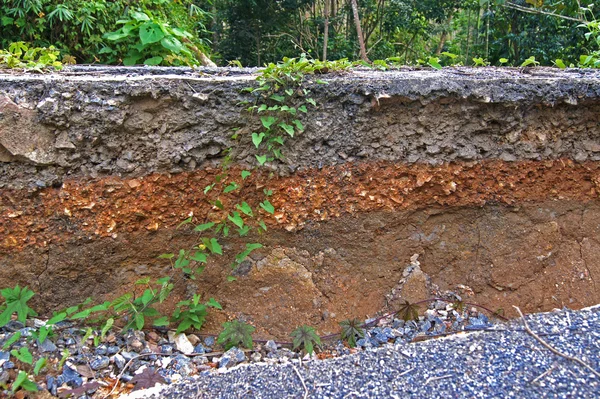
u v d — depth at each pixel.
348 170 2.66
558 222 2.94
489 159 2.79
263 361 2.42
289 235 2.70
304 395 1.84
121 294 2.54
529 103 2.68
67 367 2.12
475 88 2.62
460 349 2.04
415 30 11.36
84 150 2.35
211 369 2.30
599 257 2.95
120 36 4.13
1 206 2.28
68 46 4.64
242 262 2.67
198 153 2.49
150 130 2.40
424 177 2.73
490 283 2.91
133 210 2.46
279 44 10.84
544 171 2.85
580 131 2.83
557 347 1.97
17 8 4.28
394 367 1.96
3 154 2.24
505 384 1.80
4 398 1.92
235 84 2.46
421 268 2.89
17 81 2.24
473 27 12.05
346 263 2.79
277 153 2.52
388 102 2.59
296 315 2.68
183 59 4.36
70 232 2.40
